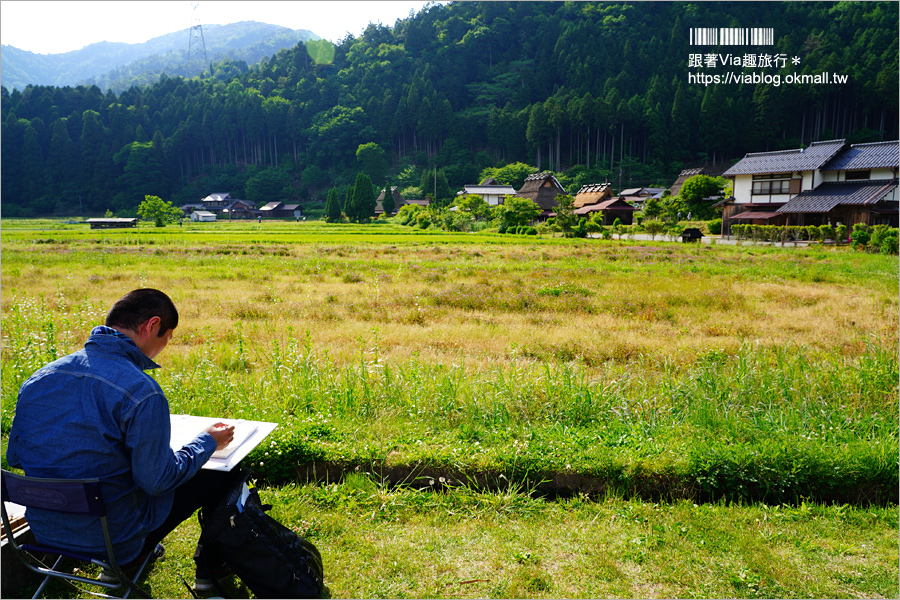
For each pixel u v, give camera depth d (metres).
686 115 125.56
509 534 2.97
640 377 5.66
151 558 2.65
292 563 2.32
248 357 6.58
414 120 147.00
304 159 148.62
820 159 40.91
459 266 19.95
